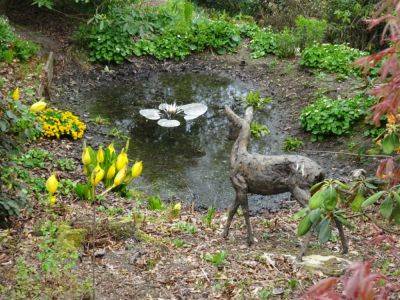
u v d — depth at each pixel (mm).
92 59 14766
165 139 11297
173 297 5188
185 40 16094
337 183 3926
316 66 14453
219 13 18594
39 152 9570
